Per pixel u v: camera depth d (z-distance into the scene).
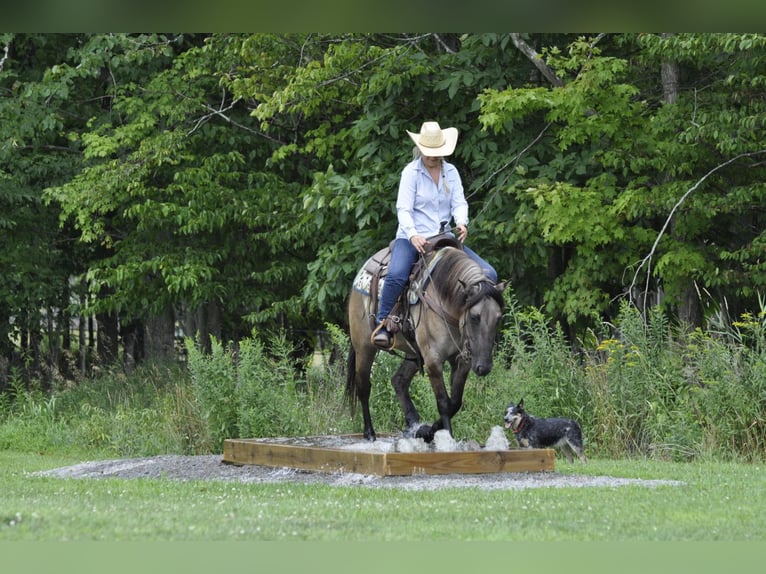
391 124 20.64
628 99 19.56
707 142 18.05
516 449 11.30
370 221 21.22
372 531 7.45
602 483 10.51
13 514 7.89
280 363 17.55
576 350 18.98
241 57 23.00
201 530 7.38
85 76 25.33
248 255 25.88
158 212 23.92
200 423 17.38
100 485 10.91
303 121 25.16
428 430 11.80
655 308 17.08
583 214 18.69
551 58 18.89
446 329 10.72
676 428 14.52
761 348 15.07
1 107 24.84
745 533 7.47
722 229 20.23
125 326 31.19
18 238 27.20
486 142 20.52
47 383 28.59
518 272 21.33
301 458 11.78
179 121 24.59
